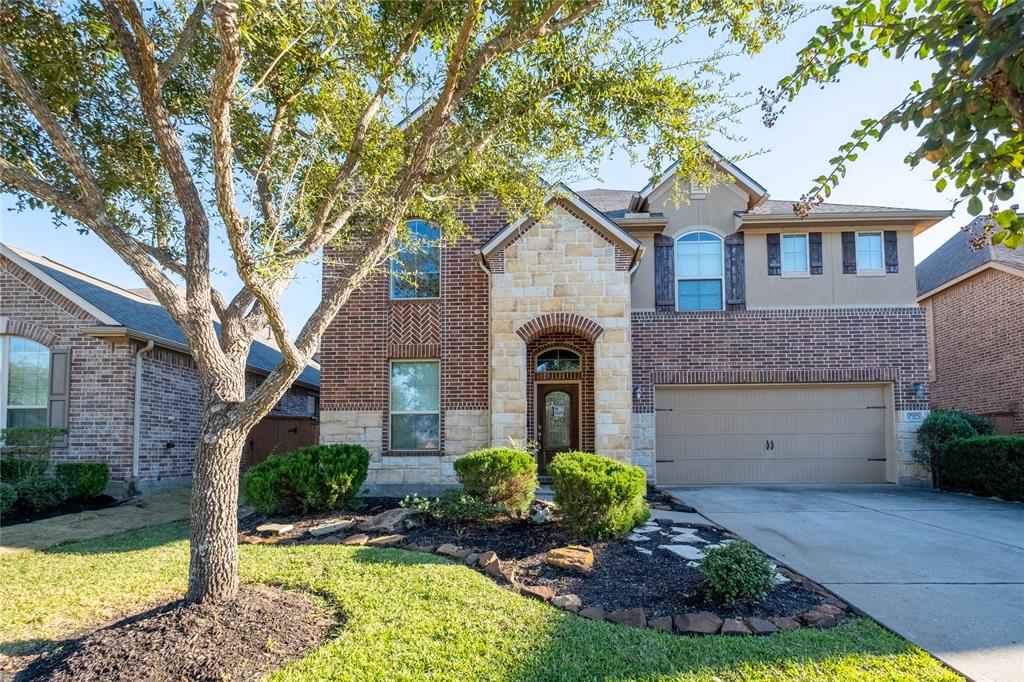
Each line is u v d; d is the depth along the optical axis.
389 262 13.28
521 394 12.20
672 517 9.48
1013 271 15.48
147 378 13.44
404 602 5.39
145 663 4.24
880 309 14.09
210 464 5.10
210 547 5.03
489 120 7.66
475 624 4.97
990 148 2.70
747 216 14.08
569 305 12.35
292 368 5.16
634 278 14.48
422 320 13.32
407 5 6.96
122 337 12.73
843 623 5.20
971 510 10.41
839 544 7.82
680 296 14.51
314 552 7.01
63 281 13.44
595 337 12.25
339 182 6.50
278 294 5.87
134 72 5.27
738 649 4.64
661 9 6.80
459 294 13.35
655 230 14.47
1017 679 4.15
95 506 11.49
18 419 12.89
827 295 14.21
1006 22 2.50
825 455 14.13
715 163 8.29
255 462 16.72
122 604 5.64
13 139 6.81
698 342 14.24
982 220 3.43
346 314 13.35
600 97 7.23
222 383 5.27
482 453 8.55
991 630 5.00
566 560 6.43
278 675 4.16
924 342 13.95
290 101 6.99
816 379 14.02
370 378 13.23
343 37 6.59
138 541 8.17
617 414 12.03
